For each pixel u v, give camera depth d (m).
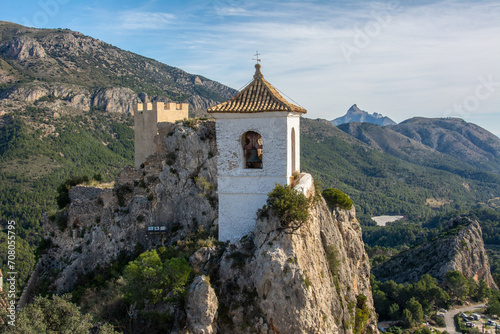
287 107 21.78
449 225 121.69
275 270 19.91
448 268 101.00
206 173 34.47
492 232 162.00
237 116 22.70
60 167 128.25
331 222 30.16
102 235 35.94
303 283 19.89
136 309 23.02
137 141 40.16
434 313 86.69
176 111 40.62
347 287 29.12
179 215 34.84
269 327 19.83
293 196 21.08
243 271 21.09
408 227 176.88
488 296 93.62
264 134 22.55
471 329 76.12
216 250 23.02
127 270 22.34
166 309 21.22
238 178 23.12
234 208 23.36
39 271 39.22
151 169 36.41
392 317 83.69
